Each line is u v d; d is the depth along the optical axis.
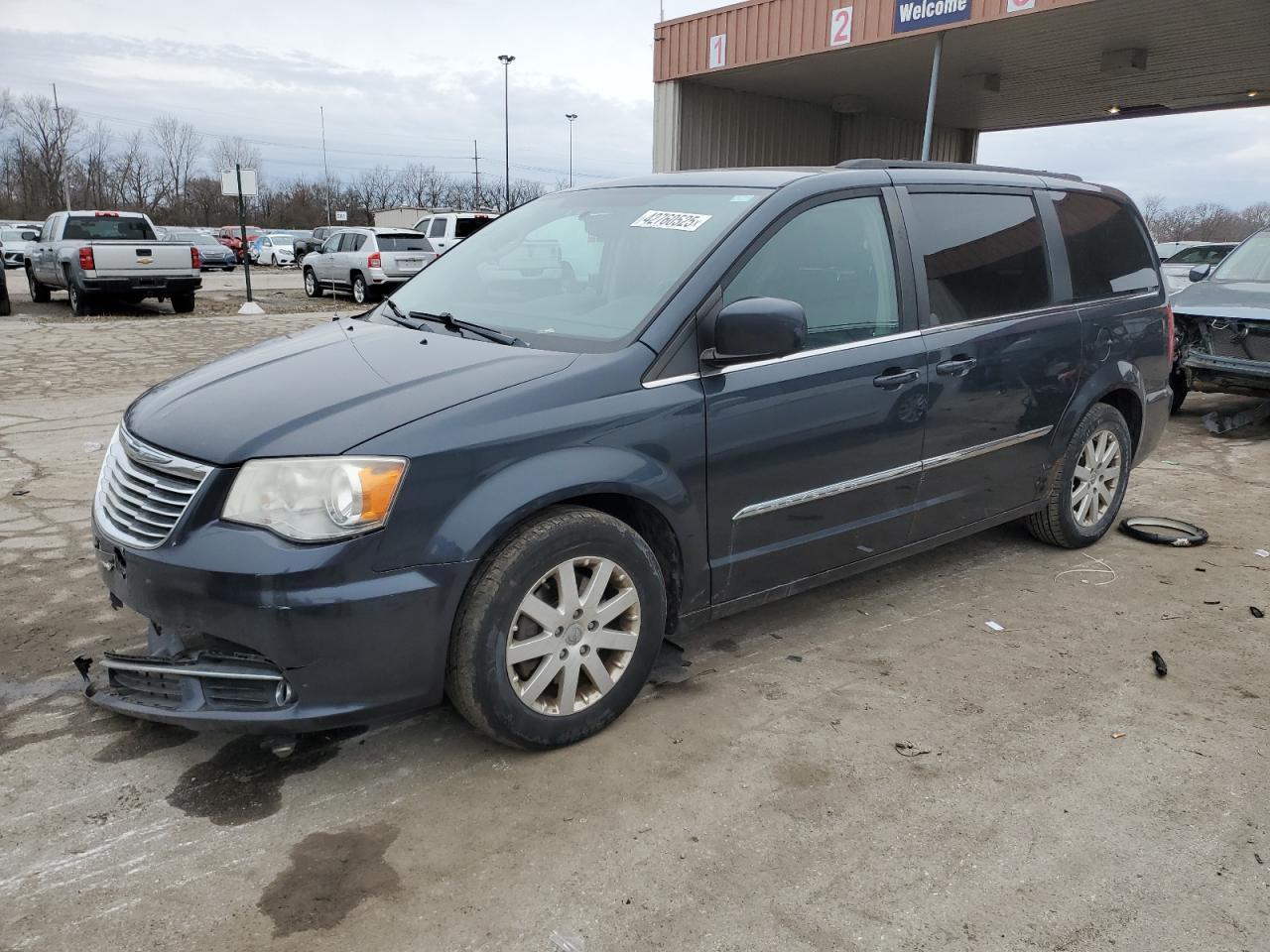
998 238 4.24
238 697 2.68
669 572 3.24
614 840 2.58
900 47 12.73
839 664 3.63
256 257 45.62
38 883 2.38
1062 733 3.15
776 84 15.62
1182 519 5.59
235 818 2.65
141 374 10.25
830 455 3.51
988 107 17.77
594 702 3.02
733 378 3.21
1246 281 8.79
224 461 2.59
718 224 3.40
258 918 2.27
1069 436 4.61
